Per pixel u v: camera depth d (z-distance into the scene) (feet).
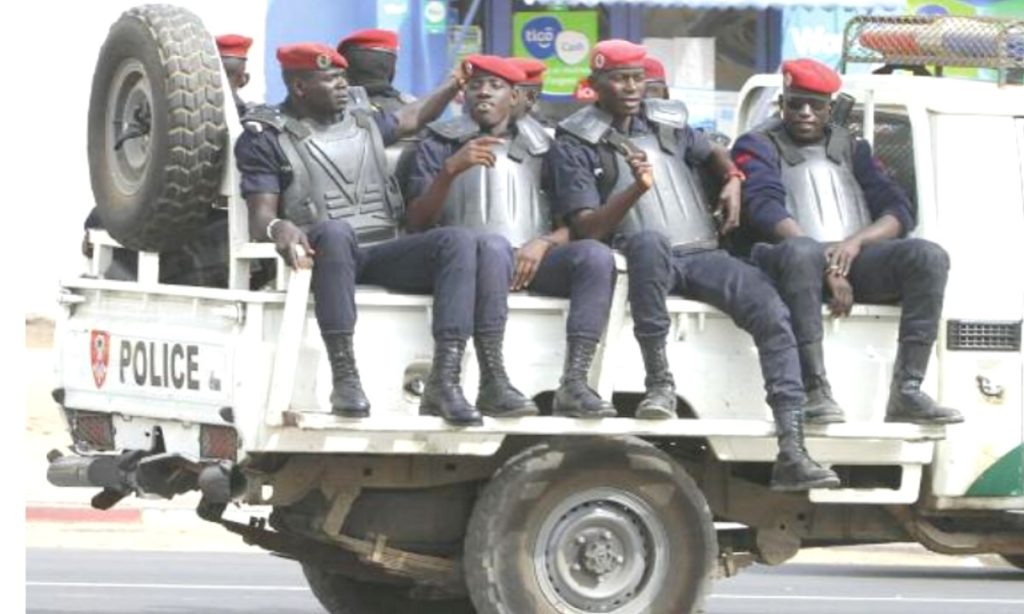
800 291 53.06
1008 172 57.06
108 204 54.54
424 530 52.90
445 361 49.80
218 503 51.24
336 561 55.36
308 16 105.91
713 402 53.21
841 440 53.78
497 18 108.17
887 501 54.60
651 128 55.01
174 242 53.62
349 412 48.80
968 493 55.77
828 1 104.12
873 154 59.00
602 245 51.55
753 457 53.01
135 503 93.71
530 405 50.19
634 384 52.54
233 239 51.83
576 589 51.39
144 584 71.20
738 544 56.65
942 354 55.67
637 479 51.57
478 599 50.90
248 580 73.10
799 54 110.32
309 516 52.60
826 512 56.24
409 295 50.96
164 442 53.06
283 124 51.88
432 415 49.90
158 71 52.01
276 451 49.29
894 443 54.19
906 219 55.88
